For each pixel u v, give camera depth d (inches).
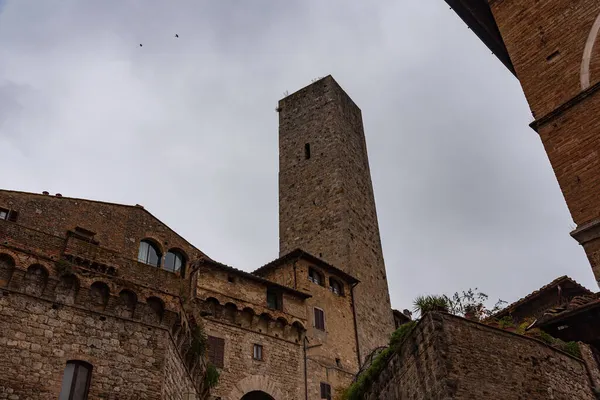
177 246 1525.6
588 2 687.7
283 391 1333.7
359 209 2081.7
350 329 1676.9
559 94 669.9
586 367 1001.5
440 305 904.3
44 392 754.2
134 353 859.4
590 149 613.0
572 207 605.6
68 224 1333.7
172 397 913.5
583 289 1261.1
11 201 1272.1
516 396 833.5
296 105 2405.3
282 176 2226.9
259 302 1411.2
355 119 2438.5
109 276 890.1
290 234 2037.4
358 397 1134.4
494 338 882.8
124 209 1464.1
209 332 1267.2
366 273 1920.5
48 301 820.6
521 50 739.4
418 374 879.1
